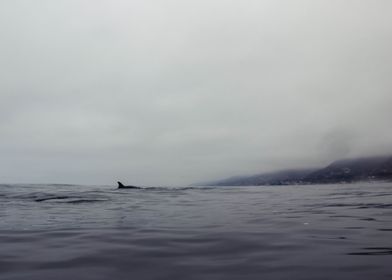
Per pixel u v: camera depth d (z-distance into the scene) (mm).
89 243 6832
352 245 6188
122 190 28641
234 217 10719
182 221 9992
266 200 17984
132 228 8688
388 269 4605
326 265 4918
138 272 4832
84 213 12406
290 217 10344
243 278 4445
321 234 7359
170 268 5004
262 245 6418
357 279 4230
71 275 4715
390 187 28438
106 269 5012
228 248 6242
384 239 6672
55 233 8023
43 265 5258
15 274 4781
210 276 4578
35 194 22297
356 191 23344
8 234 7910
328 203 14773
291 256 5516
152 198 20391
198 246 6453
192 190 30453
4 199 18891
